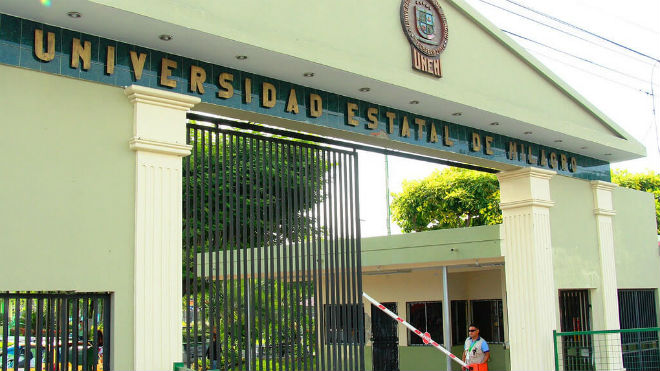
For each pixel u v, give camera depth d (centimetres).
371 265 1548
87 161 660
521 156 1178
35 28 643
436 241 1436
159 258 691
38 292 637
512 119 1047
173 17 662
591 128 1259
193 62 750
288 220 863
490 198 2944
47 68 645
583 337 1261
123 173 682
